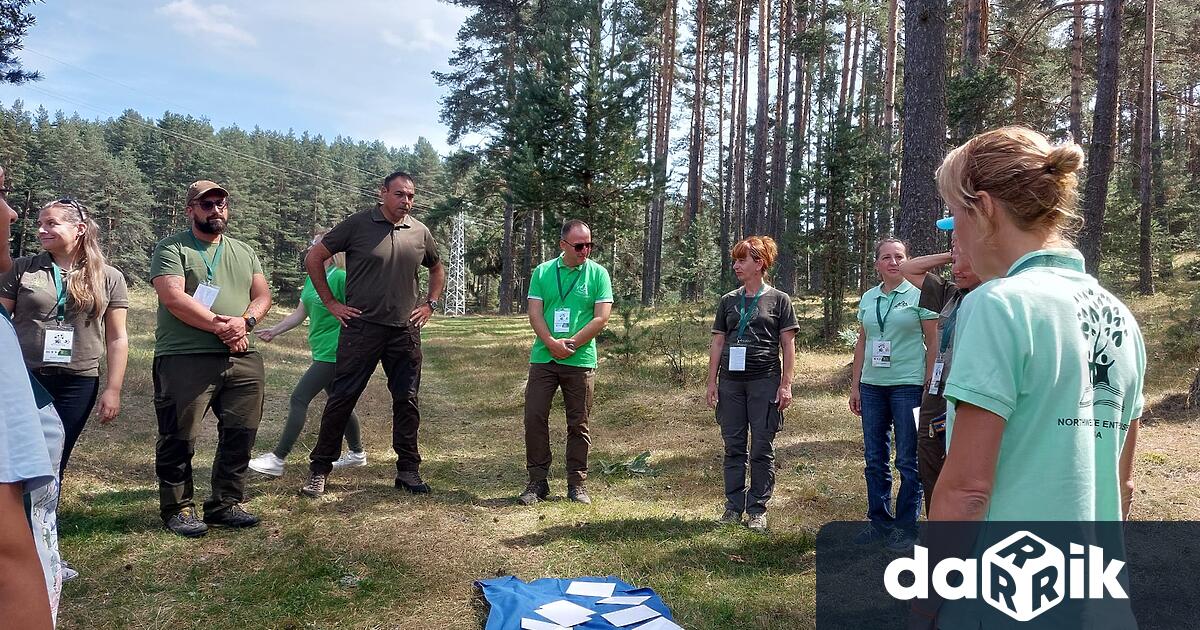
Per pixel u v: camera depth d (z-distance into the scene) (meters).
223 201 4.14
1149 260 18.34
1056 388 1.16
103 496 4.71
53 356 3.61
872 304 4.19
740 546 4.18
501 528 4.48
